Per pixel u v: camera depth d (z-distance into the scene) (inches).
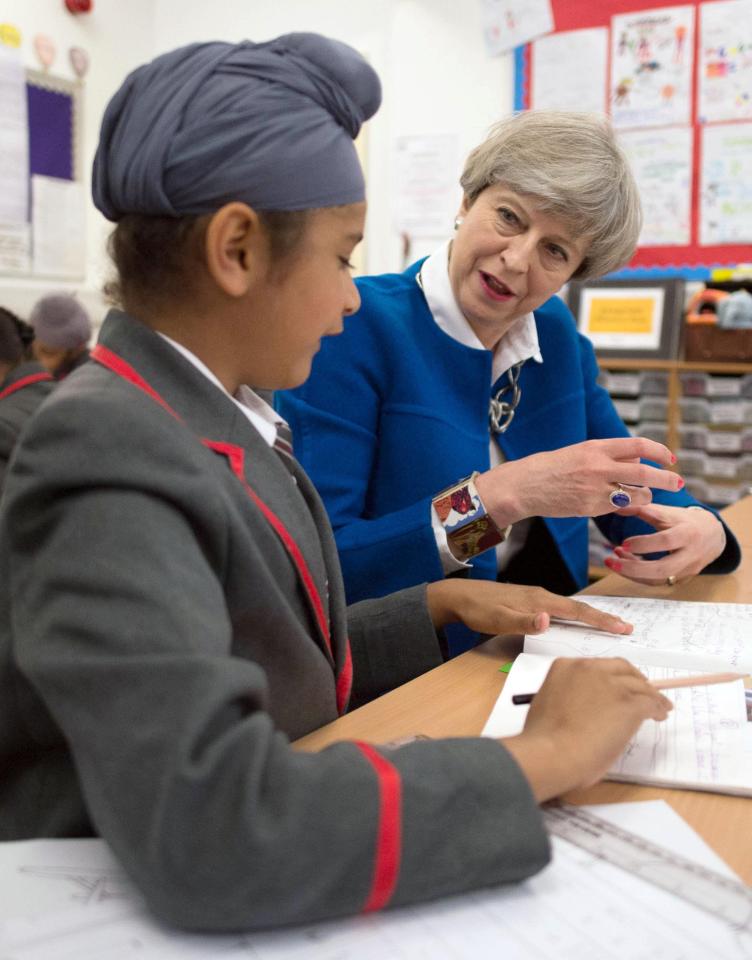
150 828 17.8
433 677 33.0
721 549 46.5
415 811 19.0
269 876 17.6
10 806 24.0
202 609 19.7
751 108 114.3
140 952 18.3
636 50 118.2
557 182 44.1
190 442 22.6
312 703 28.0
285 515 26.7
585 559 57.8
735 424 104.9
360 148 132.7
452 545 42.8
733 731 27.4
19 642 19.9
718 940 18.4
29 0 121.3
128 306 25.5
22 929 18.9
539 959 18.0
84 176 131.9
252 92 22.8
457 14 125.4
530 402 55.3
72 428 20.7
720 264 118.5
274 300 24.4
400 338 49.8
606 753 22.9
